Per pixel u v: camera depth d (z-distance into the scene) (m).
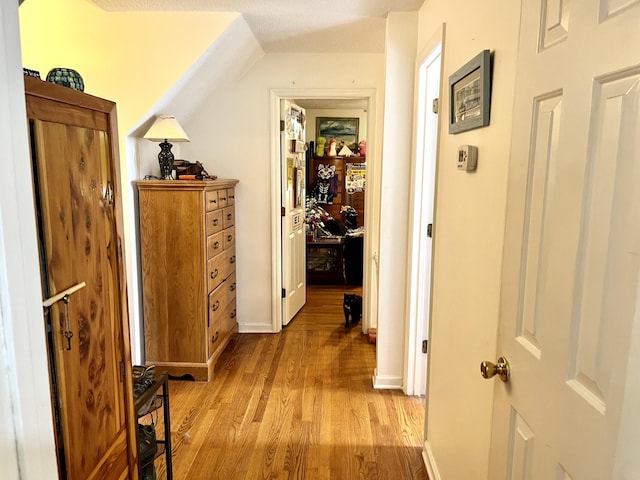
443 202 1.87
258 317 3.82
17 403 0.60
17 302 0.60
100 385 1.18
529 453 0.93
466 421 1.53
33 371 0.64
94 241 1.14
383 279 2.78
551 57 0.85
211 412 2.57
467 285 1.52
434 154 2.54
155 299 2.92
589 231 0.72
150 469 1.70
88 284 1.12
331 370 3.12
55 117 0.97
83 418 1.10
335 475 2.05
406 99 2.61
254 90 3.51
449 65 1.79
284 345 3.56
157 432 2.36
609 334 0.66
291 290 4.07
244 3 2.44
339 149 6.41
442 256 1.88
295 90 3.51
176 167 3.15
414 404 2.68
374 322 3.71
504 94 1.20
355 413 2.57
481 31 1.39
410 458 2.18
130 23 2.62
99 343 1.18
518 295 0.99
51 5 2.60
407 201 2.70
